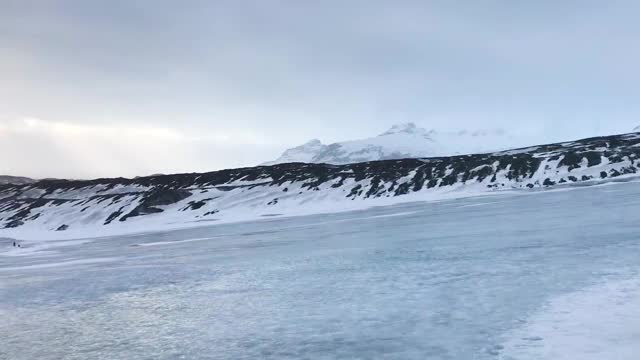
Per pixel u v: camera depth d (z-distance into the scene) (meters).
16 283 25.81
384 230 39.12
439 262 21.48
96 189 118.94
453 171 95.31
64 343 13.27
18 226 98.38
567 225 29.89
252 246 36.12
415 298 15.21
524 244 24.02
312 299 16.34
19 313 17.94
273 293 17.89
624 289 13.54
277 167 121.88
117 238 60.69
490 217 41.06
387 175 98.62
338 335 12.15
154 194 104.19
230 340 12.41
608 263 17.33
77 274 27.84
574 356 9.16
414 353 10.45
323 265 23.67
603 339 9.88
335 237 37.34
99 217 96.19
